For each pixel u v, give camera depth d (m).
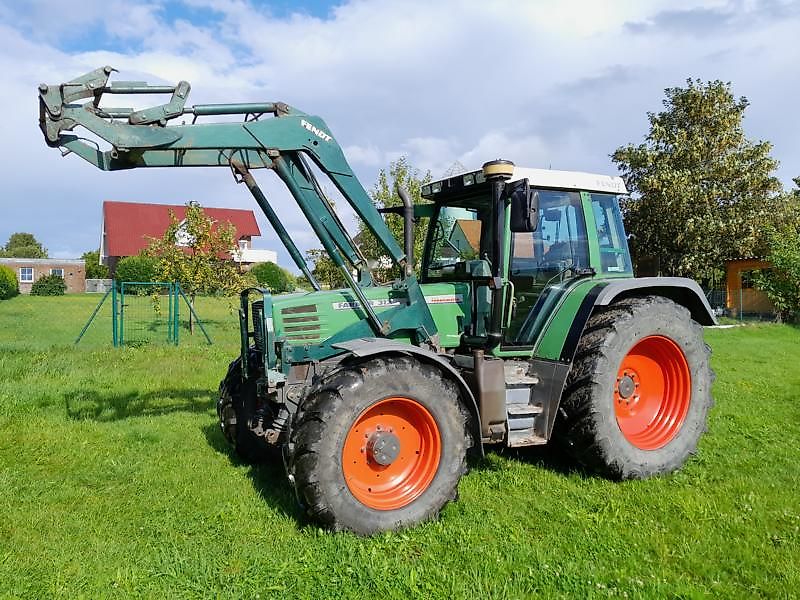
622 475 4.69
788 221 23.34
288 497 4.30
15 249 75.94
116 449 5.42
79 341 12.58
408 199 4.53
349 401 3.66
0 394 7.13
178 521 3.90
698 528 3.78
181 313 20.56
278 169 4.24
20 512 4.01
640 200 22.38
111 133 3.87
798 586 3.10
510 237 4.80
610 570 3.26
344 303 4.56
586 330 4.79
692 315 5.58
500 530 3.74
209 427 6.19
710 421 6.54
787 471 4.91
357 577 3.14
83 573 3.22
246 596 3.00
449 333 4.81
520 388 4.70
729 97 21.80
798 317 20.75
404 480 3.94
